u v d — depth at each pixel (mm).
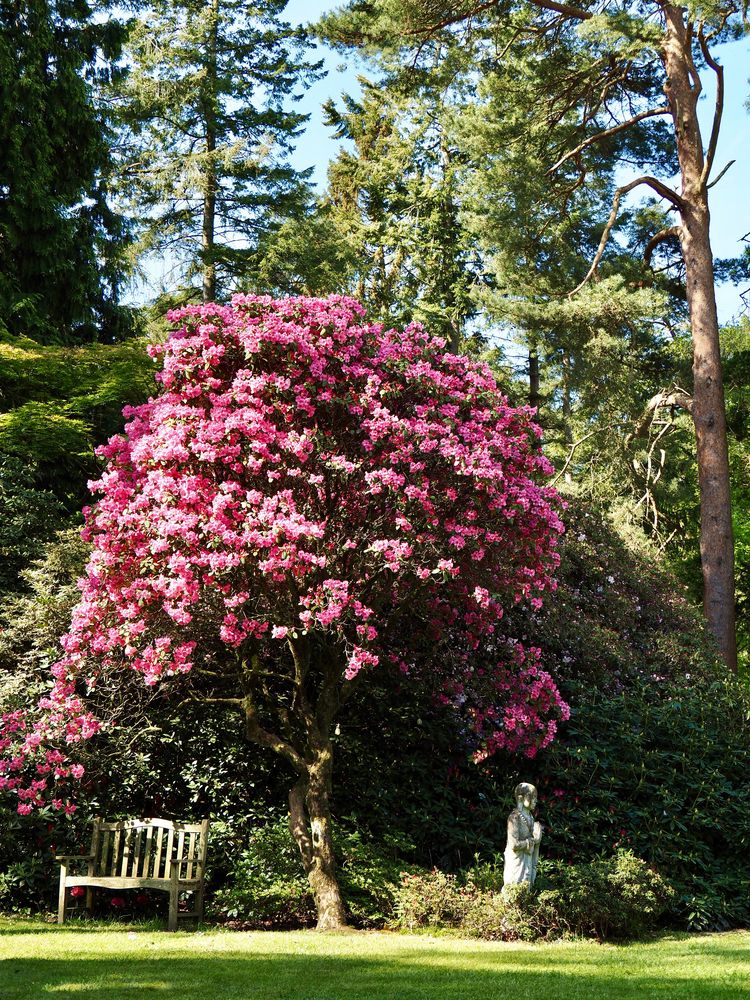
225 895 8125
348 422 7984
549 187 20875
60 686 7926
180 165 24953
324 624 7145
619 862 8008
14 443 13344
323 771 8141
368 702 10133
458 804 9680
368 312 8719
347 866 8297
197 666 8617
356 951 6410
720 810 9633
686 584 24422
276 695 9711
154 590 7480
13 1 18953
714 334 19422
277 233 24531
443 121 21906
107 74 20859
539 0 19812
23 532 11586
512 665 9391
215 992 4980
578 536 13328
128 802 9070
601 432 21062
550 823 9398
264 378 7629
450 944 6867
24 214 17953
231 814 9234
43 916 8078
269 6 26312
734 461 25500
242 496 7516
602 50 20016
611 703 10664
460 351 28406
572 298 20094
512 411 8492
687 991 5078
